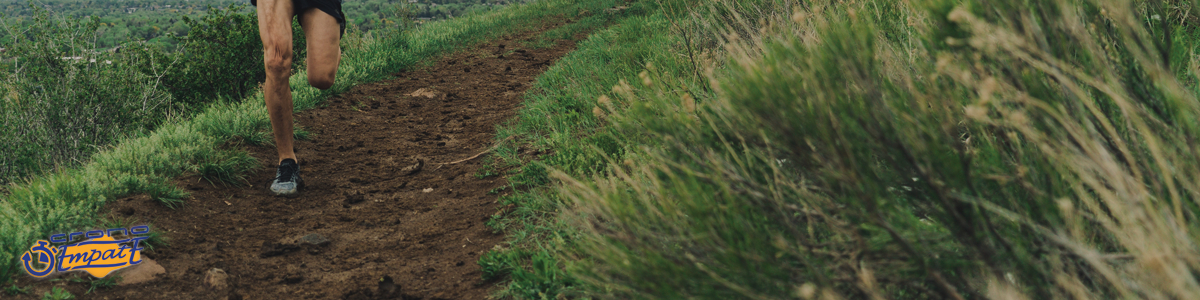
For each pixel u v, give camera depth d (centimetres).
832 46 156
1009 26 151
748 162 166
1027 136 141
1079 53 162
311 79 355
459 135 505
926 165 139
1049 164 142
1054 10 148
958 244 145
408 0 1258
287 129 373
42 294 240
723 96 183
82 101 648
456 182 387
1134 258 126
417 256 288
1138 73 154
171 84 739
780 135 153
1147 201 115
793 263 154
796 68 165
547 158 369
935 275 134
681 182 158
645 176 220
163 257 284
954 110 154
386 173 423
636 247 162
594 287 195
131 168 360
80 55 670
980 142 163
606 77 549
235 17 755
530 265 252
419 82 719
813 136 144
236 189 378
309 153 461
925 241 144
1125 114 131
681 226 165
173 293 257
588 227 191
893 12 267
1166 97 141
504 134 459
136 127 662
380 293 255
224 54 745
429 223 327
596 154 336
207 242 307
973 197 135
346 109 592
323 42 350
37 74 629
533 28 1122
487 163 409
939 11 163
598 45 788
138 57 725
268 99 359
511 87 670
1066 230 137
